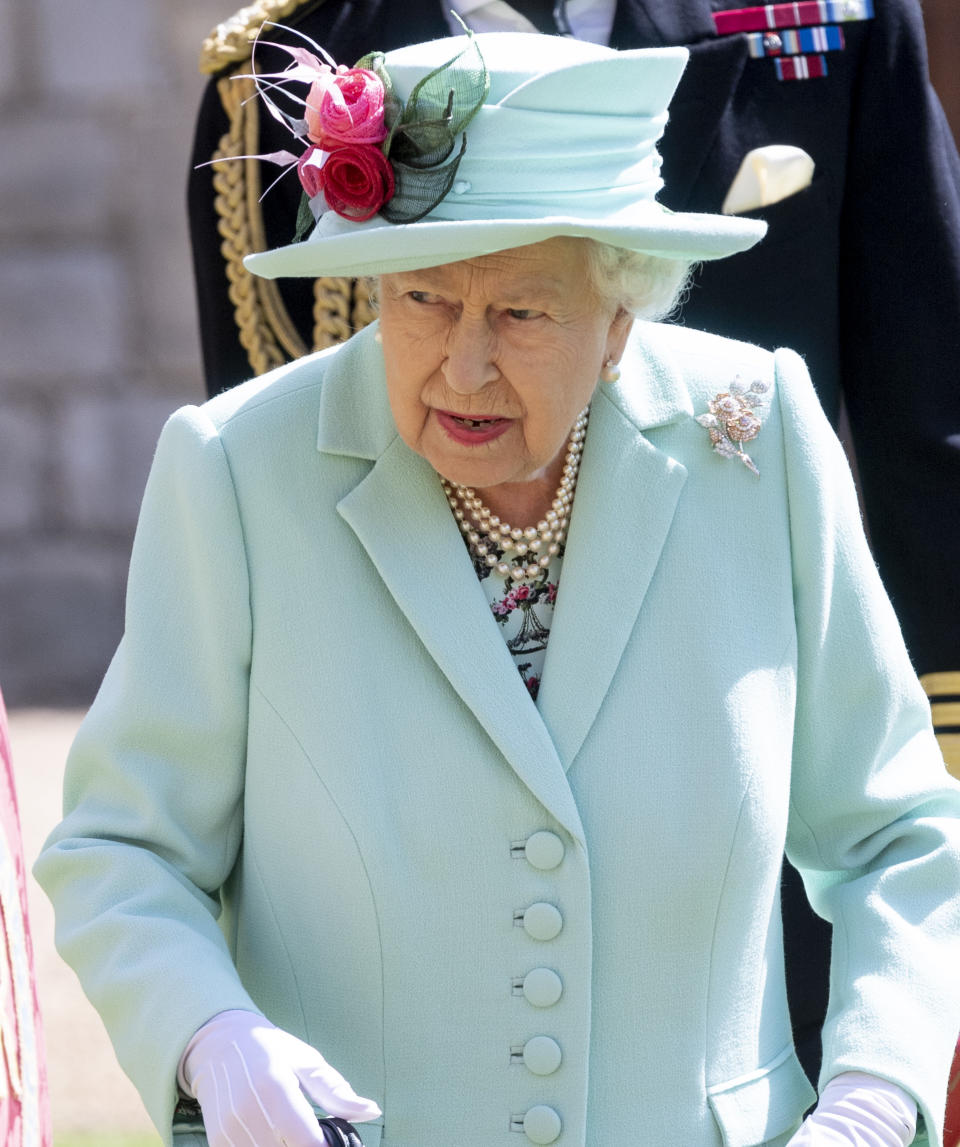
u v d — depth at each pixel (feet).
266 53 38.99
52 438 115.24
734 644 26.50
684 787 25.86
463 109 23.48
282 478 26.48
